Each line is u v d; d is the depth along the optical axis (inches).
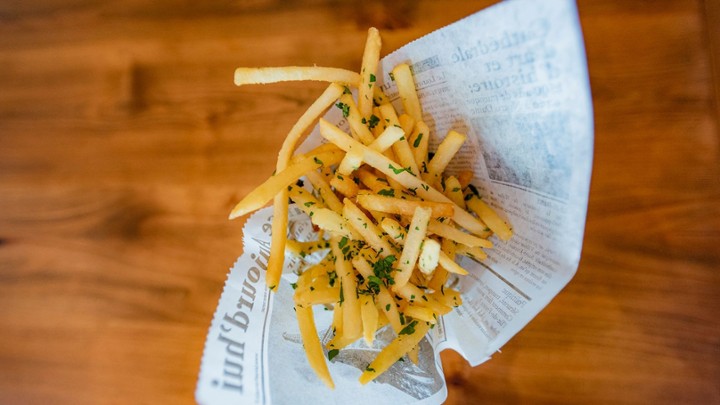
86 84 13.0
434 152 11.0
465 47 8.5
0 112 13.3
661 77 10.4
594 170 10.5
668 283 10.2
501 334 9.2
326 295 9.6
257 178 12.0
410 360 10.3
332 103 10.2
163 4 12.7
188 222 12.3
